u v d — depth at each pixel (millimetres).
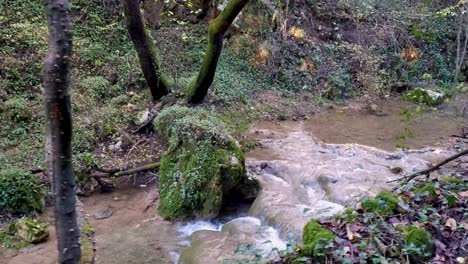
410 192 3316
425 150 6141
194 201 4492
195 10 8773
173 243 4059
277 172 5406
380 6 10328
